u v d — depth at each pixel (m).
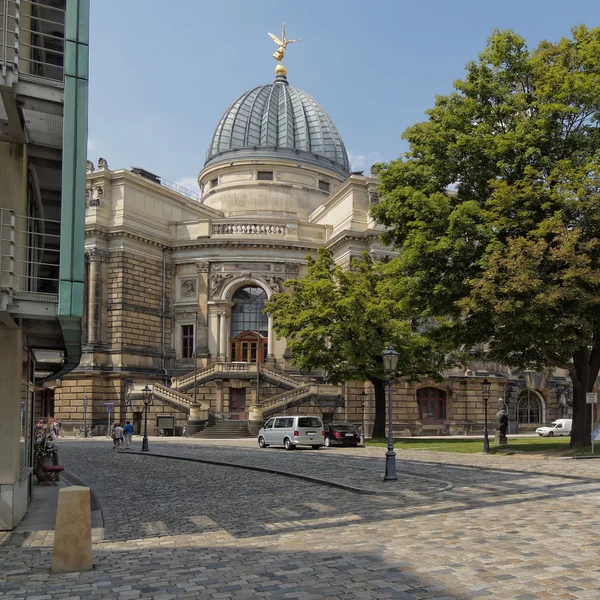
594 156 27.66
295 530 12.39
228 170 73.69
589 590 8.05
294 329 43.94
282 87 79.25
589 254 26.17
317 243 60.62
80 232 12.31
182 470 25.27
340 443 38.06
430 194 30.62
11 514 12.93
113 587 8.56
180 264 60.56
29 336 15.38
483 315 27.94
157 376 56.94
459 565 9.31
